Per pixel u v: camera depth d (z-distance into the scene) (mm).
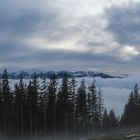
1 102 84188
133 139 61625
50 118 91562
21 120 85750
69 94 94375
